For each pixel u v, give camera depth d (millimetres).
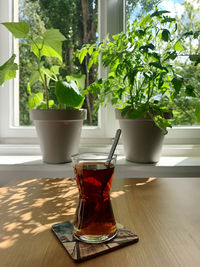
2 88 1317
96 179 409
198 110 1037
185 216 511
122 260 357
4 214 524
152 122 998
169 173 1062
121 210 544
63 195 649
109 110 1329
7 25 979
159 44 1094
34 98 1156
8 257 365
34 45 1082
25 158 1216
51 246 397
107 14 1270
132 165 1053
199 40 1274
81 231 406
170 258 361
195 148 1290
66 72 1339
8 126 1334
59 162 1073
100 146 1307
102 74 1314
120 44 989
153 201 602
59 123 1017
